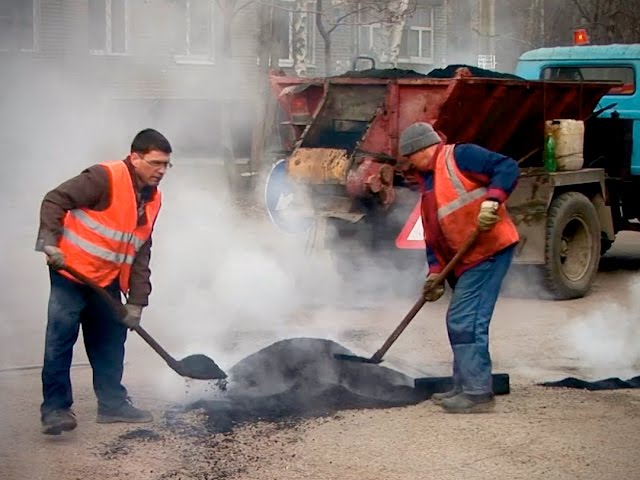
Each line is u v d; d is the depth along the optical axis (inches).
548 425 204.5
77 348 273.7
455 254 215.8
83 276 190.9
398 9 738.2
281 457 186.2
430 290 218.2
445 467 181.2
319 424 204.8
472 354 213.5
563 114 382.3
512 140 364.5
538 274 357.4
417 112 329.1
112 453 188.2
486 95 336.8
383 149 333.4
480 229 205.8
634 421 207.9
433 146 215.5
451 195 212.4
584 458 185.6
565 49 437.4
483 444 192.9
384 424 204.8
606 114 421.4
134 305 199.6
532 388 235.0
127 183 194.5
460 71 322.7
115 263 196.2
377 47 829.2
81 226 192.7
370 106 349.4
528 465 182.1
